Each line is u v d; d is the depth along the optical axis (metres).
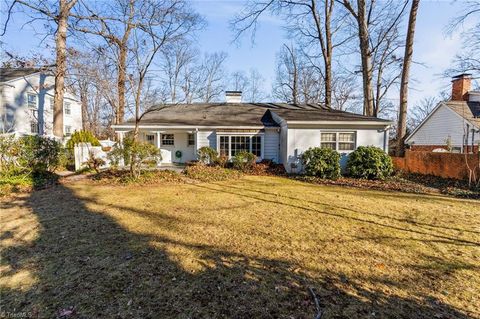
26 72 18.86
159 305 2.49
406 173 12.19
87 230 4.48
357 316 2.37
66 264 3.27
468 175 10.22
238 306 2.50
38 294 2.65
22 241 3.98
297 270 3.20
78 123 24.47
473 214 5.74
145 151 9.65
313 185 9.63
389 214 5.70
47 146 10.02
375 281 2.98
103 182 9.32
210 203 6.54
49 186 8.45
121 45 12.52
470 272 3.20
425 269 3.27
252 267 3.26
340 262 3.42
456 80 19.08
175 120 15.33
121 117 15.26
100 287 2.78
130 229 4.56
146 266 3.24
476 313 2.43
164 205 6.28
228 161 14.43
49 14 13.54
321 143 12.73
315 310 2.45
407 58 13.02
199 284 2.86
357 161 11.27
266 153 14.62
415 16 12.55
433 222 5.15
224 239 4.16
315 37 19.98
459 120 17.31
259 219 5.24
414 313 2.42
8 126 17.44
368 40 15.06
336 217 5.43
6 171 8.07
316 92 30.42
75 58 14.09
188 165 13.70
